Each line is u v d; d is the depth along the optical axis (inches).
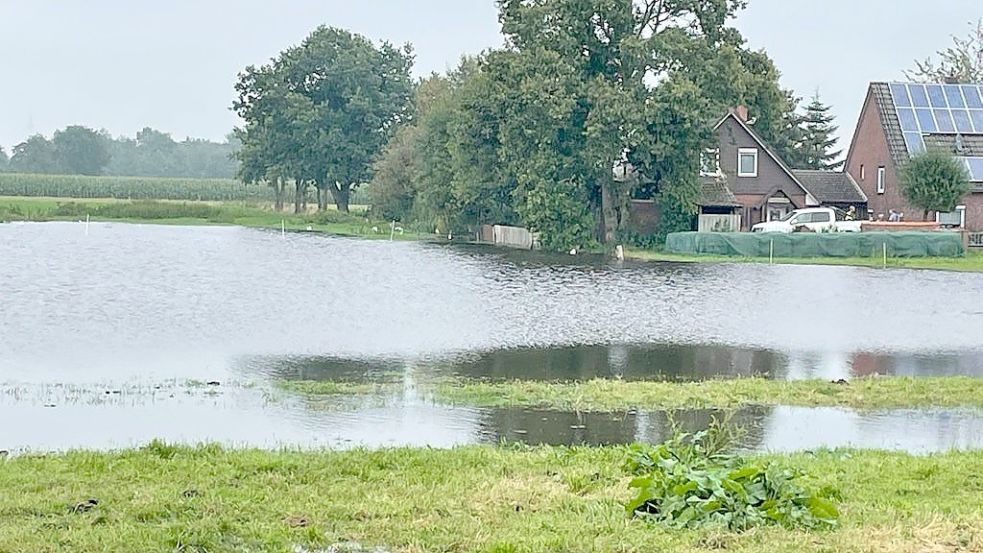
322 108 4254.4
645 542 342.6
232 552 333.4
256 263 1849.2
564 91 2437.3
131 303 1222.3
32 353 870.4
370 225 3582.7
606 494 409.4
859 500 410.6
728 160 2780.5
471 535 351.3
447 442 569.0
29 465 452.1
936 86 2832.2
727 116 2760.8
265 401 681.0
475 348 938.7
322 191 4468.5
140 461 461.1
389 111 4320.9
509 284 1526.8
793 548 337.4
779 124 3161.9
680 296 1391.5
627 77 2529.5
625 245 2546.8
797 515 366.3
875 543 343.3
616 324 1118.4
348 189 4399.6
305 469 449.4
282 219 3902.6
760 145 2785.4
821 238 2190.0
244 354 882.1
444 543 342.0
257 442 559.8
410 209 3627.0
